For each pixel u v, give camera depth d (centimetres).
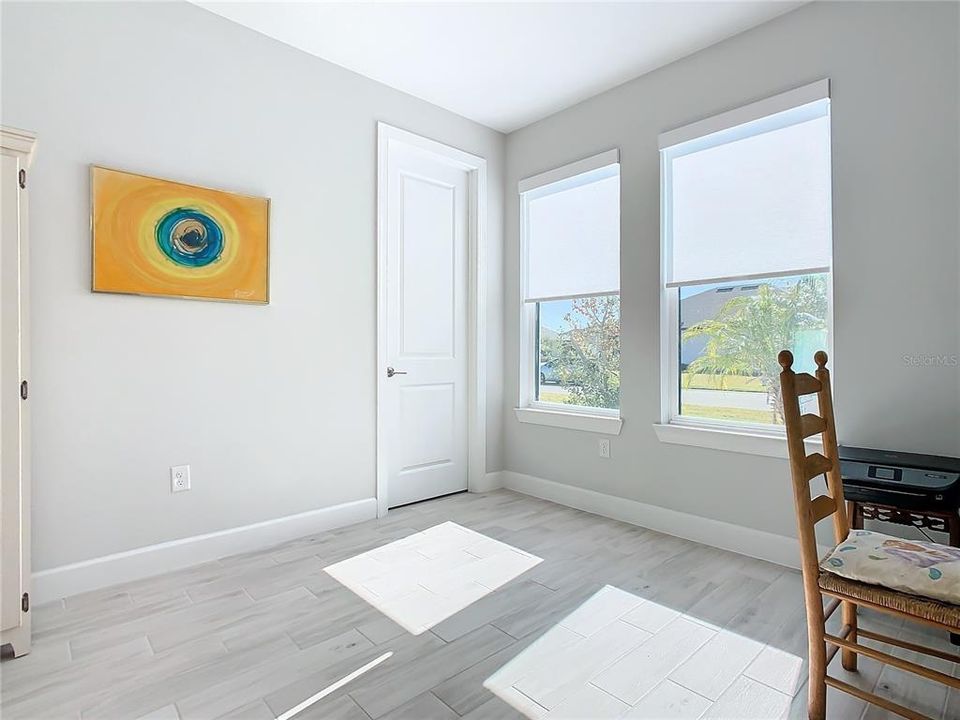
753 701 153
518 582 230
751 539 260
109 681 161
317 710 148
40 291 212
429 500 357
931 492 174
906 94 216
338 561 253
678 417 296
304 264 288
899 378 218
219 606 208
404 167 342
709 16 253
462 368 378
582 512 331
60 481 217
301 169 287
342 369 304
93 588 223
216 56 257
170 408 245
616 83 316
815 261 245
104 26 226
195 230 249
